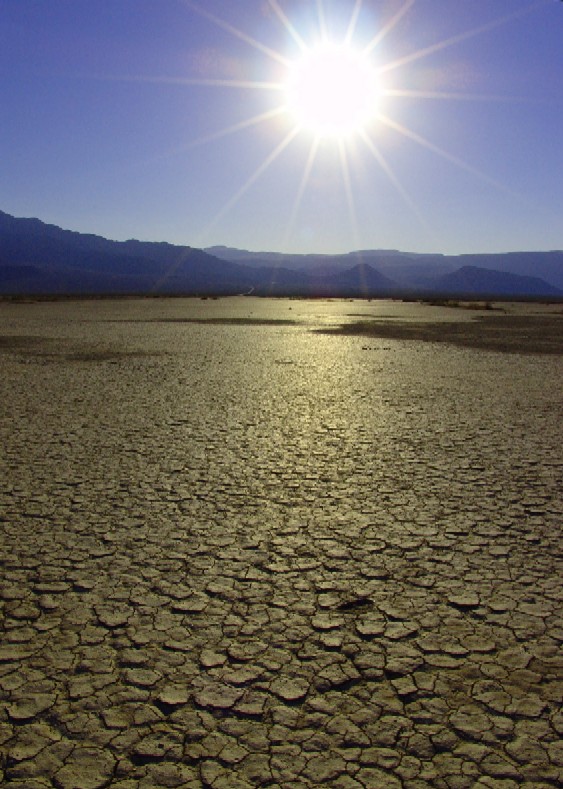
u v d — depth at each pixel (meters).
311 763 3.80
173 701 4.33
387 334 38.69
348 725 4.12
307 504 8.09
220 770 3.75
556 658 4.84
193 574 6.15
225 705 4.30
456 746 3.94
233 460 10.12
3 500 8.12
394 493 8.53
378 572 6.22
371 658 4.82
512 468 9.74
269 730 4.07
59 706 4.28
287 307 82.88
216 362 23.92
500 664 4.76
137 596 5.73
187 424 12.88
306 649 4.94
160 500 8.19
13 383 18.09
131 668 4.69
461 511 7.86
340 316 60.50
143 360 24.23
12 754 3.87
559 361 25.00
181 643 5.01
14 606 5.55
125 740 3.98
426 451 10.77
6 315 55.56
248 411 14.35
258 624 5.29
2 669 4.67
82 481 8.94
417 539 7.00
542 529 7.29
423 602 5.65
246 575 6.14
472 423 13.14
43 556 6.51
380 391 17.38
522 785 3.65
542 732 4.06
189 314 61.84
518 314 65.81
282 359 25.14
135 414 13.87
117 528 7.24
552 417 13.80
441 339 35.34
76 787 3.62
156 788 3.62
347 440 11.56
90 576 6.09
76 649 4.92
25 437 11.56
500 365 23.62
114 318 53.19
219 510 7.85
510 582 6.03
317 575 6.15
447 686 4.51
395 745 3.95
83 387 17.56
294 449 10.86
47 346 28.95
